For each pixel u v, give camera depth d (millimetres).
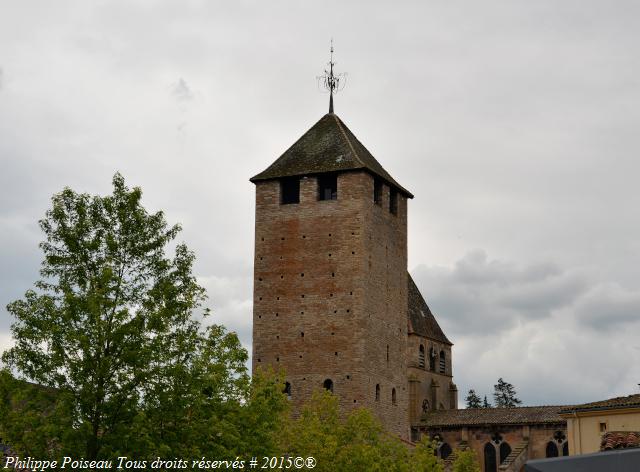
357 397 101375
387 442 84438
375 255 106875
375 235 107250
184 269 52250
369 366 103125
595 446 78812
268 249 107812
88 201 51562
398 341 110000
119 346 48594
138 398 48375
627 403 77625
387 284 108812
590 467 14766
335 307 104125
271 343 105625
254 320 106750
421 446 85562
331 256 105312
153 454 48156
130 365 48531
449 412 121812
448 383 133375
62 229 50906
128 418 48000
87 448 47281
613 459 14812
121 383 48219
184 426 50406
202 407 51188
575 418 80438
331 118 113250
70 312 48844
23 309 49062
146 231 51719
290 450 75438
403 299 112312
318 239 106125
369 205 106625
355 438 80062
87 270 50844
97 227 51312
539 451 111250
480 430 114750
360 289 103625
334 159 107500
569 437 80500
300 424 79000
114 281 49875
